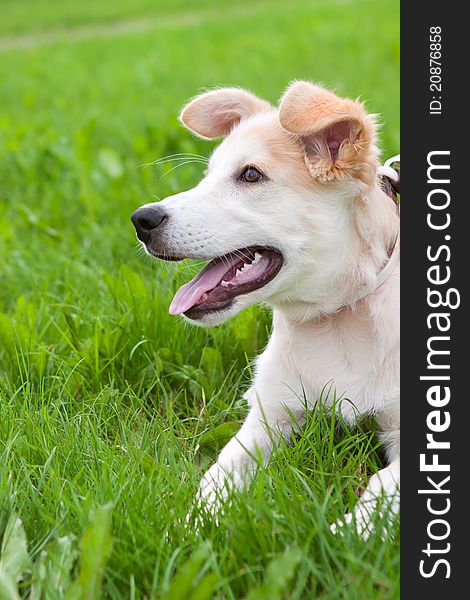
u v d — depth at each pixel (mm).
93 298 4930
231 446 3594
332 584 2607
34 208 6773
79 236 6203
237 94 3840
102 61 16625
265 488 3107
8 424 3701
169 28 21406
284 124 3209
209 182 3467
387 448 3533
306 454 3441
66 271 5332
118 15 25828
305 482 3078
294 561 2496
